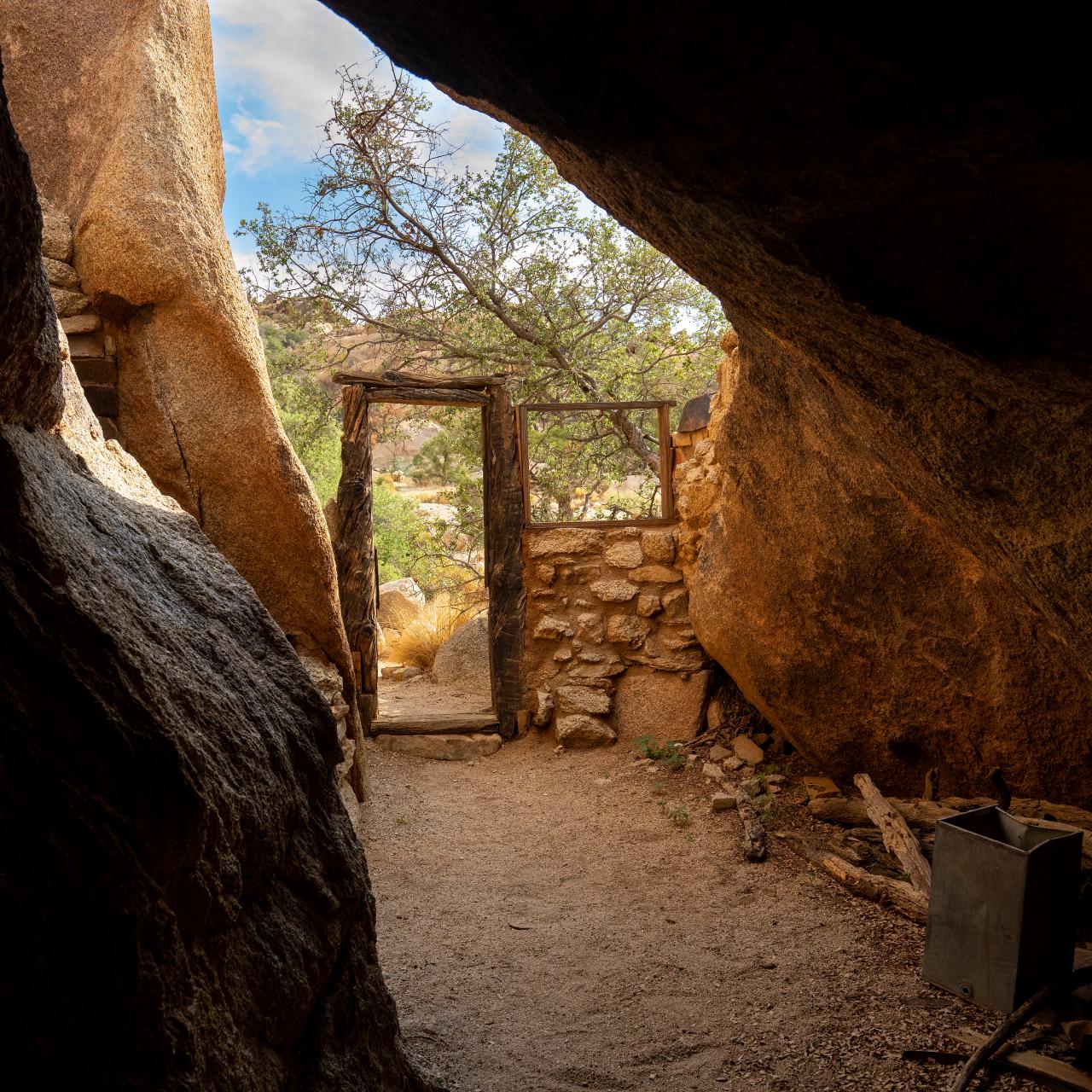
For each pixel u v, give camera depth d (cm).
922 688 483
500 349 984
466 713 698
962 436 239
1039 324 193
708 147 160
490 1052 309
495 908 429
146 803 142
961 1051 293
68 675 139
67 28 447
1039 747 450
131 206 420
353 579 660
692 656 671
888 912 404
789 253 187
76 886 129
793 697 538
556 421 967
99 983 130
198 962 155
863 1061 292
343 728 508
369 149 925
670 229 213
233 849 167
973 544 357
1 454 145
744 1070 294
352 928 219
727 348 647
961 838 323
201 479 454
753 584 539
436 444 1291
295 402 1014
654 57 142
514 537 682
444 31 155
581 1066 299
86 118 445
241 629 220
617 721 673
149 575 201
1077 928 348
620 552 683
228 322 443
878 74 135
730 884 445
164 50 438
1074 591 241
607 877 461
